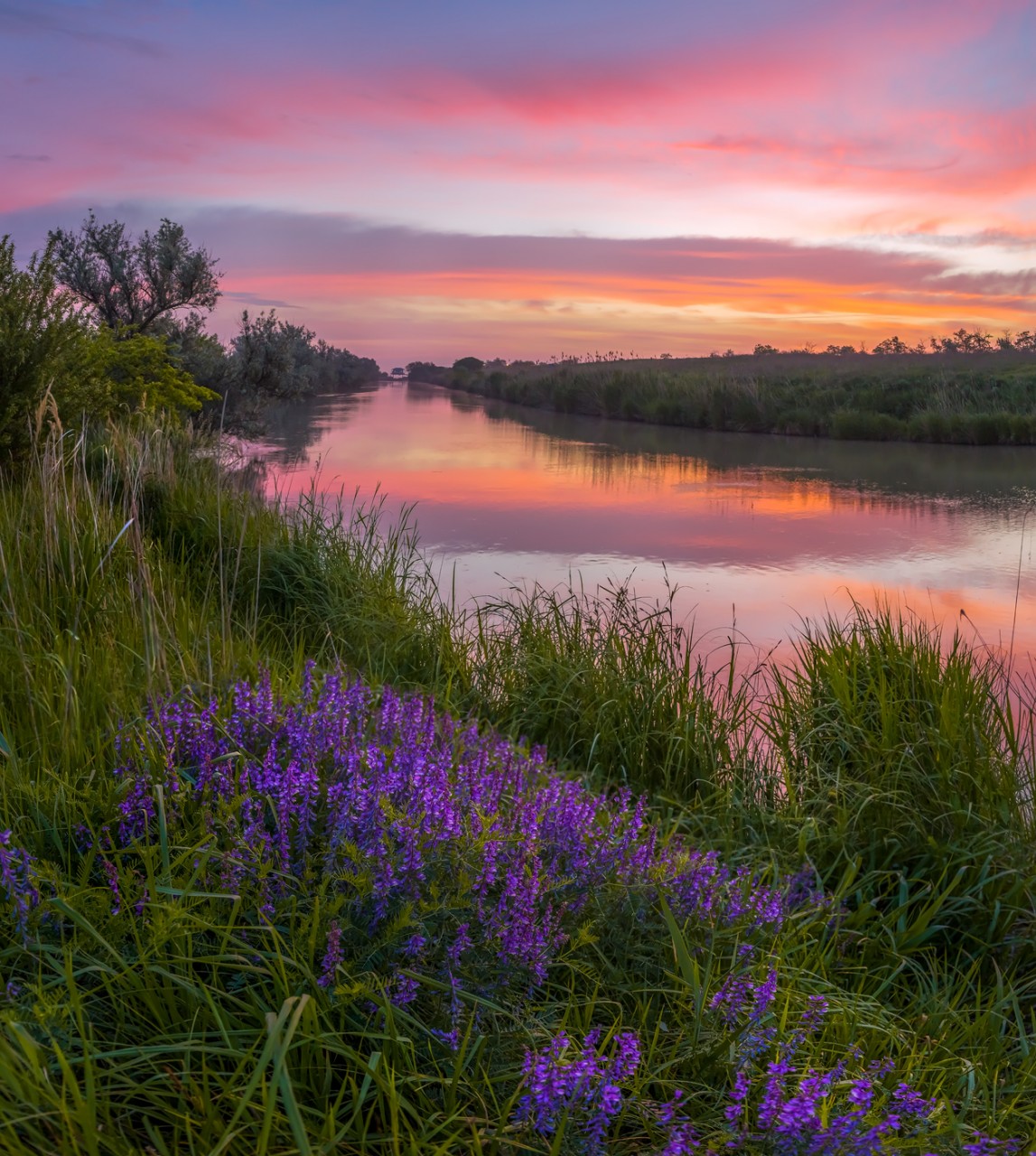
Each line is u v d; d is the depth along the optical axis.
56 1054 1.87
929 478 19.56
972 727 4.50
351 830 2.52
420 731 3.42
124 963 2.11
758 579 10.30
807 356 80.06
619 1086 2.15
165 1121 1.96
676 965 2.70
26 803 2.84
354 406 48.00
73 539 5.42
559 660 5.95
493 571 10.48
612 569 10.68
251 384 23.75
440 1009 2.24
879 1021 2.85
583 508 15.07
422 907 2.29
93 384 10.36
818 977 3.02
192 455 10.45
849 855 4.17
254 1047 1.96
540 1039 2.26
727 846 4.15
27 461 8.32
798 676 5.45
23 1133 1.74
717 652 7.54
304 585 7.22
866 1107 2.13
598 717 5.27
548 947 2.46
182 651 4.29
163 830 2.42
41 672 3.98
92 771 2.98
